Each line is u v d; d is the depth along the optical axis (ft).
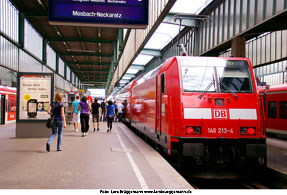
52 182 16.60
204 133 22.29
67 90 218.79
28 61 120.37
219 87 23.62
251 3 49.19
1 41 90.94
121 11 36.19
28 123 37.68
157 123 29.68
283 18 48.52
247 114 22.97
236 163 22.49
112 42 137.90
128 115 66.69
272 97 50.65
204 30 72.23
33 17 108.99
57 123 27.68
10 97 72.18
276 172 22.29
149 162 22.95
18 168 20.15
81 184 16.31
